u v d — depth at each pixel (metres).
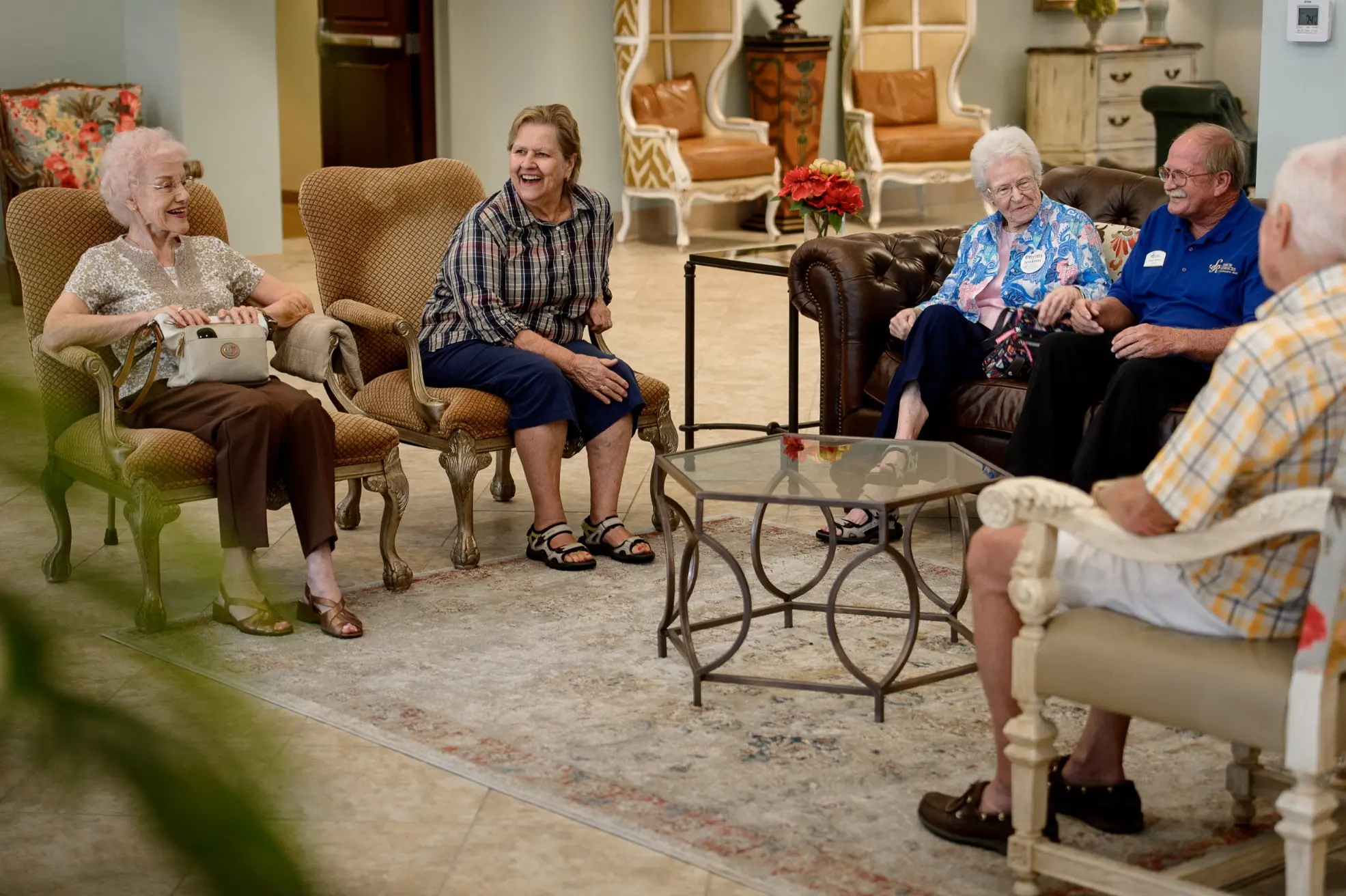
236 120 8.35
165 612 0.91
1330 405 1.69
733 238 9.59
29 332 3.41
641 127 9.12
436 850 2.23
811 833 2.27
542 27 9.25
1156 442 3.38
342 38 10.09
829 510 3.13
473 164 9.83
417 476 4.52
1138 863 2.15
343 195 3.88
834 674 2.93
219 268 3.50
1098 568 1.92
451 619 3.26
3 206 7.30
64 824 2.22
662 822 2.31
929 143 9.80
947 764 2.53
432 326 3.79
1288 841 1.72
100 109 7.48
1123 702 1.83
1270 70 4.35
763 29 10.11
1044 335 3.70
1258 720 1.71
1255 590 1.79
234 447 3.06
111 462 3.04
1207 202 3.53
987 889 2.09
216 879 0.26
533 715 2.74
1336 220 1.72
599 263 3.85
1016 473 3.57
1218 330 3.40
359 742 2.62
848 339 3.99
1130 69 10.95
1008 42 11.20
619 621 3.24
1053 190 4.25
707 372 5.92
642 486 4.40
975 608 2.10
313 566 3.18
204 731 0.28
